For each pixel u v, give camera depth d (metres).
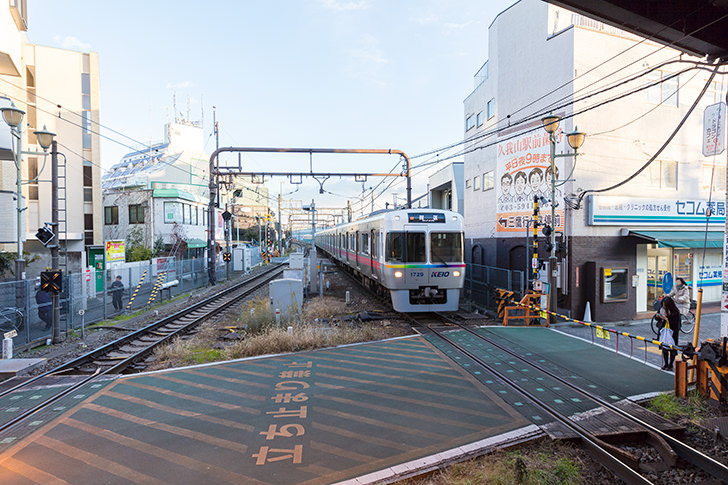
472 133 20.95
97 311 15.66
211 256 25.55
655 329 12.66
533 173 15.55
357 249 20.38
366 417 5.88
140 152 55.47
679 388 6.63
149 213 32.66
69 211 24.12
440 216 13.63
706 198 15.73
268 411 6.13
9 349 9.17
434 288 13.38
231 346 9.77
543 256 14.97
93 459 4.86
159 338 11.43
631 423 5.68
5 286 11.44
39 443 5.28
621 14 5.66
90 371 8.60
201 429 5.59
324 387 7.10
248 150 19.14
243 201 76.38
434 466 4.63
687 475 4.66
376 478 4.38
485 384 7.20
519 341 10.27
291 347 9.52
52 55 23.91
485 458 4.76
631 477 4.41
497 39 17.75
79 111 24.61
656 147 14.94
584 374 7.72
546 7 14.87
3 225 15.77
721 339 6.73
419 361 8.58
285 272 15.79
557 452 5.03
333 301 16.64
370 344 10.04
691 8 5.72
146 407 6.38
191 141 55.22
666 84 15.13
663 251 15.90
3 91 20.55
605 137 14.23
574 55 13.72
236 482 4.35
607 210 14.12
